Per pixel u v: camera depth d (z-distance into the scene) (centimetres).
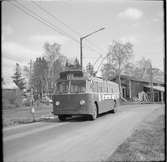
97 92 1775
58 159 682
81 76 1612
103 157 697
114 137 1006
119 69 4703
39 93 5403
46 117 2000
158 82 5553
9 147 834
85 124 1446
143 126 1272
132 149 742
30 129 1291
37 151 776
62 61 5188
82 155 723
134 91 5612
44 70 5303
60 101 1612
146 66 5334
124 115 2012
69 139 975
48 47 5203
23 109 2808
